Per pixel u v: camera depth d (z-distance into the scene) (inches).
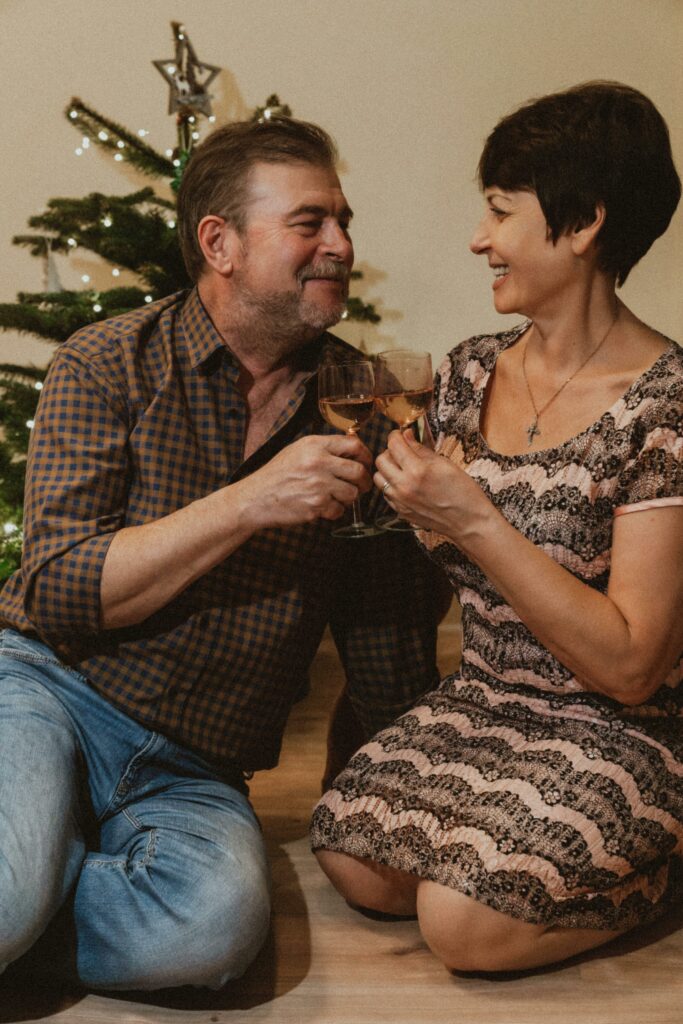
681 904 75.0
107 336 71.9
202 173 70.5
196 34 153.6
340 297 71.5
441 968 68.5
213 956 63.3
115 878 65.7
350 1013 64.1
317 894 78.0
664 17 153.4
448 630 143.6
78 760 71.0
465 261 159.5
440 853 65.4
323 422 75.7
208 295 72.5
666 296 161.0
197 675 72.1
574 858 63.1
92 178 156.4
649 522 63.4
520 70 155.2
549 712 69.2
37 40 152.7
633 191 62.1
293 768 100.2
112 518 70.1
